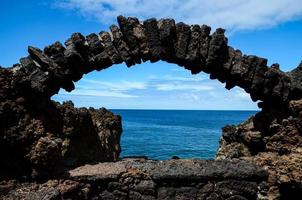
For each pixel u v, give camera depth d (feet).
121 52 35.01
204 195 32.04
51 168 30.91
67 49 32.83
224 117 648.38
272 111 36.60
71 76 33.50
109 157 44.62
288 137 34.32
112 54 34.81
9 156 29.91
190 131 277.44
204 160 34.01
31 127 30.68
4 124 29.27
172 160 33.91
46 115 32.78
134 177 31.58
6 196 28.02
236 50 36.32
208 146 171.01
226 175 32.40
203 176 31.96
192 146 171.22
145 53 35.35
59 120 34.55
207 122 439.63
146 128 314.14
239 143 39.27
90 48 34.14
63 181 30.30
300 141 33.60
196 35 35.60
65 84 33.94
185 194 31.91
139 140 201.87
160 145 176.14
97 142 41.91
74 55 32.63
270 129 35.99
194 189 32.01
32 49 31.96
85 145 38.91
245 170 32.86
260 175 33.12
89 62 34.14
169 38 35.09
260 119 37.55
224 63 35.96
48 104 33.09
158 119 536.01
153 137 222.28
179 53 35.42
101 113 44.98
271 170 33.45
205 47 35.58
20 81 30.55
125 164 32.83
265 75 35.78
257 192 33.19
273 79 35.65
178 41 35.50
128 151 152.97
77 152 36.99
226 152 40.19
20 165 30.27
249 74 35.88
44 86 31.60
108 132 45.11
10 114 29.63
